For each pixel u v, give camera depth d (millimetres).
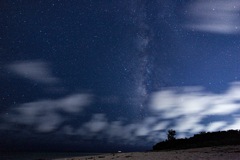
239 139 21016
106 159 14773
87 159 16500
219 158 11898
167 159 12609
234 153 13648
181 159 12281
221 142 20875
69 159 17922
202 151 16125
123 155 17031
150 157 14164
